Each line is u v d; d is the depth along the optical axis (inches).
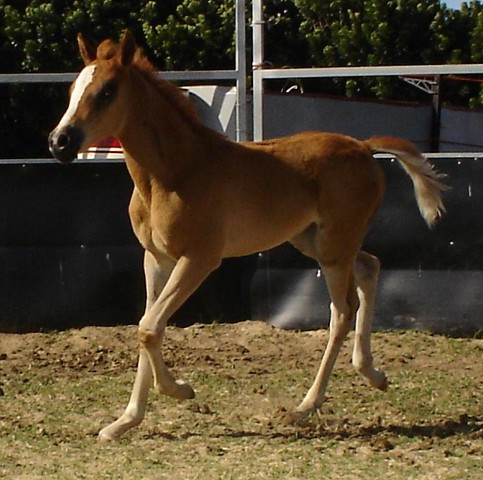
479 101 682.8
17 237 368.2
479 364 330.6
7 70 674.2
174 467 227.0
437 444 246.4
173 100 248.2
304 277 367.6
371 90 707.4
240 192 253.4
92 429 259.6
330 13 751.7
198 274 245.8
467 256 358.6
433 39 705.6
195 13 685.3
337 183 267.4
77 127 230.4
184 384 254.2
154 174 244.7
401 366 328.5
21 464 229.3
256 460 232.7
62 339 358.0
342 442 248.1
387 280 362.9
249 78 661.3
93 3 682.2
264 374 319.3
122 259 367.9
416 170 282.0
